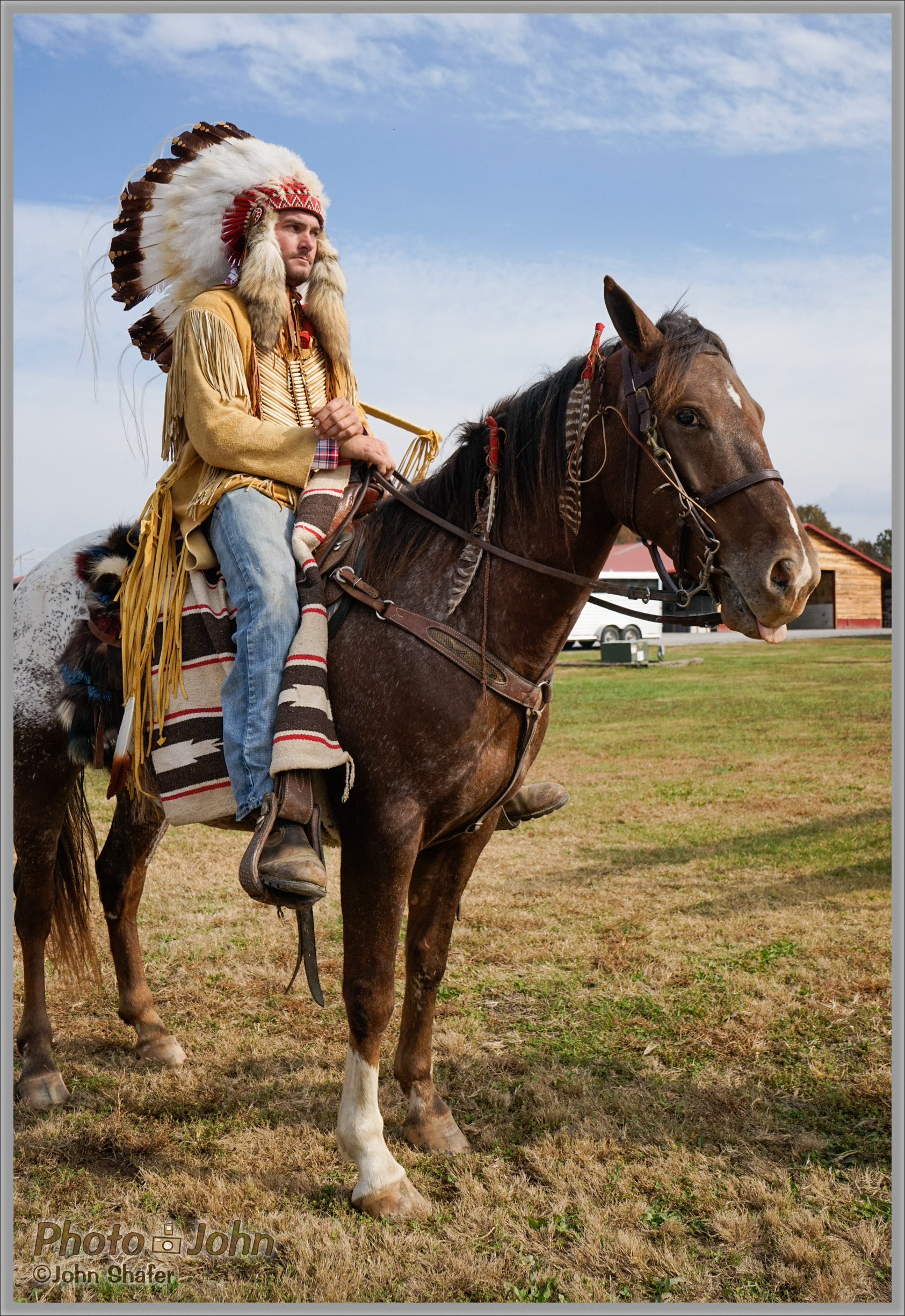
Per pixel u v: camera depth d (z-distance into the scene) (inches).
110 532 121.1
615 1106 116.4
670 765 368.5
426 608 97.9
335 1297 84.0
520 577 98.0
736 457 86.6
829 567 1409.9
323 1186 102.0
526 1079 124.1
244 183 107.0
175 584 101.8
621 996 148.6
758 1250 90.4
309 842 91.2
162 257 114.1
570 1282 86.0
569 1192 99.7
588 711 547.2
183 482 104.9
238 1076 126.5
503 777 99.3
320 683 93.7
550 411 98.8
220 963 167.3
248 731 93.3
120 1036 139.2
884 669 756.6
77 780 125.9
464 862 107.7
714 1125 111.7
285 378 107.7
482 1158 106.5
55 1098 119.2
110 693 113.7
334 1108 118.1
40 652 116.3
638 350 92.0
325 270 110.8
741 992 148.3
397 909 95.7
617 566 1166.3
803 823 265.3
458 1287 85.8
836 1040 131.5
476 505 101.0
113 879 132.1
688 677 733.3
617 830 263.9
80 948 130.3
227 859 240.1
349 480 104.0
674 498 89.2
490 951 169.2
